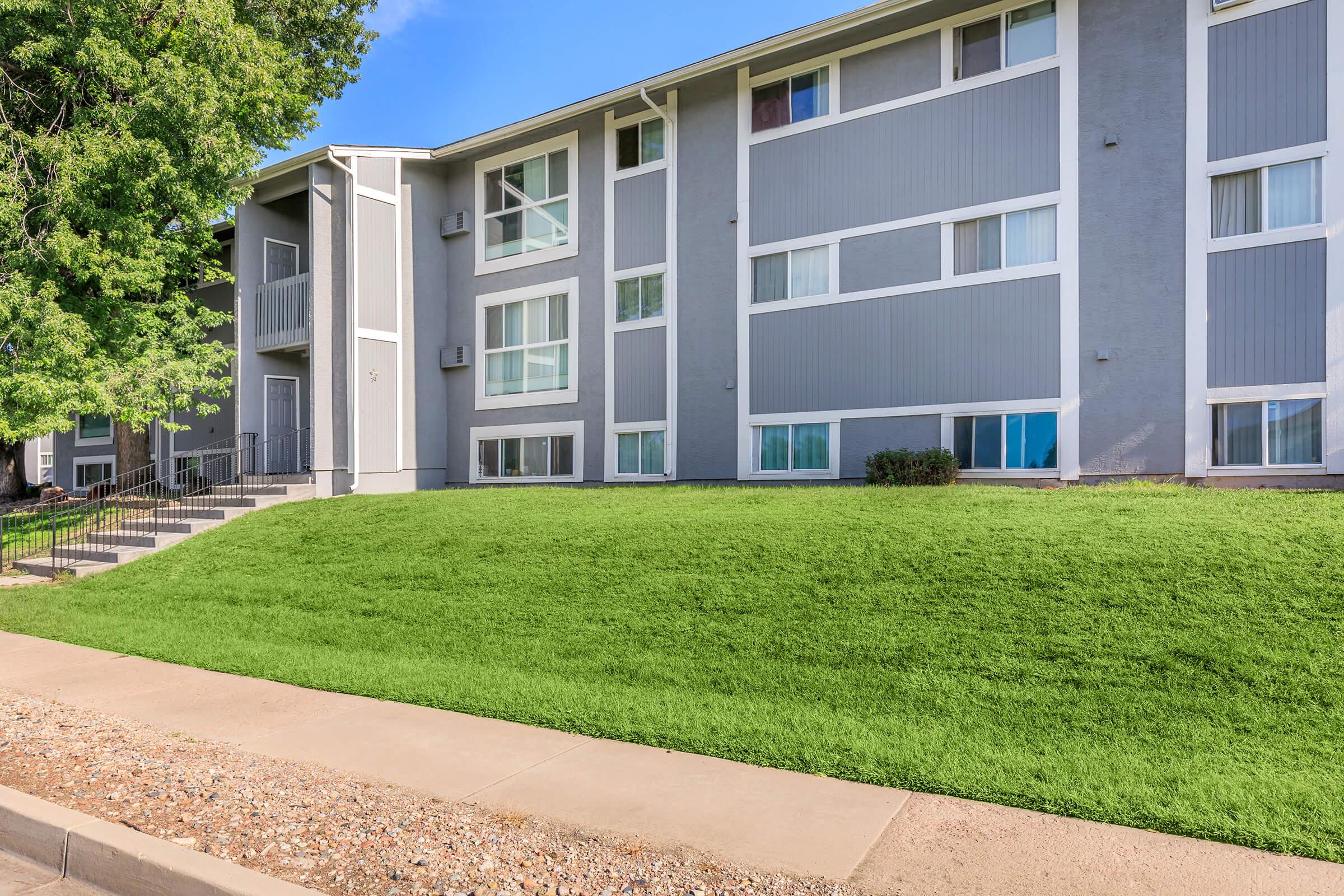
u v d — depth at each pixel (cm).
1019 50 1364
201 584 1169
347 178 1795
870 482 1392
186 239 1783
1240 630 638
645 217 1722
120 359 1580
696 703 630
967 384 1387
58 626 1007
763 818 447
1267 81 1188
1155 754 500
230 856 417
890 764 505
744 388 1593
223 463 2044
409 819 457
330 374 1781
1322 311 1148
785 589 834
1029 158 1348
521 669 741
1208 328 1218
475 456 1936
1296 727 517
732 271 1616
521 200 1895
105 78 1466
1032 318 1338
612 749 562
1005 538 876
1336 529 794
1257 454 1191
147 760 560
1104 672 610
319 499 1645
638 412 1714
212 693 725
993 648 665
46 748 587
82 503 1841
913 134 1445
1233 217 1212
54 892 427
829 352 1511
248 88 1638
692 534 1031
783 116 1575
